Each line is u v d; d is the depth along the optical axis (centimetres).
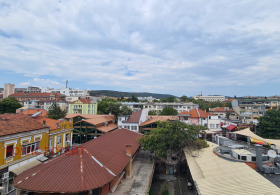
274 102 7225
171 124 2652
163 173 2691
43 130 2531
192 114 4956
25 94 10100
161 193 2112
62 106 8662
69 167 1476
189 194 2084
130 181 2053
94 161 1614
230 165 1719
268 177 1499
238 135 4044
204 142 2520
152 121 4575
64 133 3133
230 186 1327
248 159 1752
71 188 1274
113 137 2648
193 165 1959
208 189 1341
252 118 6688
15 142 2081
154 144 2505
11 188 1997
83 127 4253
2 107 6034
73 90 13838
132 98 11481
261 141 2711
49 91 14912
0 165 1883
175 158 2889
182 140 2456
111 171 1580
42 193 1400
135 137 3067
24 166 2172
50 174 1412
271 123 4156
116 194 1761
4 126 2070
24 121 2419
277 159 1808
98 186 1338
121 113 5762
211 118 4806
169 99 11962
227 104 10400
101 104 8681
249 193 1204
